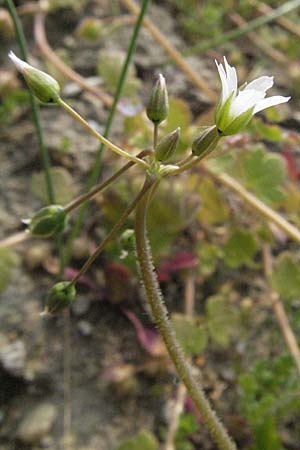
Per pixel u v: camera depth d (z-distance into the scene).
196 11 0.18
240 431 0.11
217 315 0.12
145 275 0.08
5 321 0.12
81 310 0.12
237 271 0.13
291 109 0.16
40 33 0.15
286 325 0.12
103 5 0.17
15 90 0.15
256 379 0.11
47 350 0.12
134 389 0.12
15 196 0.14
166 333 0.08
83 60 0.16
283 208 0.14
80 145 0.14
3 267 0.12
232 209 0.14
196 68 0.16
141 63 0.16
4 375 0.12
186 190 0.12
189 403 0.11
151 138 0.12
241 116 0.07
